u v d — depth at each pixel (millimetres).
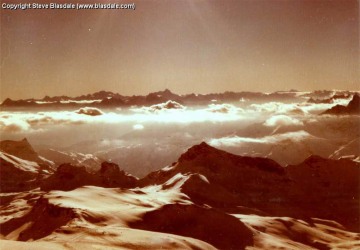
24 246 32250
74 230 63594
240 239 103750
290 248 101875
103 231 64438
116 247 56250
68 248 44781
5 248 30828
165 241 66562
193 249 68875
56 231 63062
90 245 50656
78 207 104250
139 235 67125
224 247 99188
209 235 103188
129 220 102312
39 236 96312
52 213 105125
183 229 105000
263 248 100188
